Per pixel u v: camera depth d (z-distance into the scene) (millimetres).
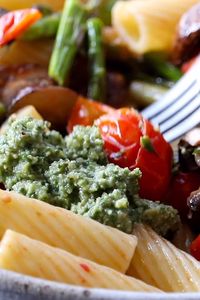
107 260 165
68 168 180
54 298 137
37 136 184
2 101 249
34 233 165
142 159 203
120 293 136
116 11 291
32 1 287
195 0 285
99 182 175
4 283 139
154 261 172
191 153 208
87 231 166
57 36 268
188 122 235
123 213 171
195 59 270
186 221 206
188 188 209
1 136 193
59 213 167
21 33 255
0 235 163
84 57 273
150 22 281
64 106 247
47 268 152
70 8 275
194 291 166
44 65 268
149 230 178
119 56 291
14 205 166
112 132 209
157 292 151
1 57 259
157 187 204
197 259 187
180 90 251
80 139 189
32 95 241
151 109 252
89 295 135
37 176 181
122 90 275
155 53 284
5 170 183
